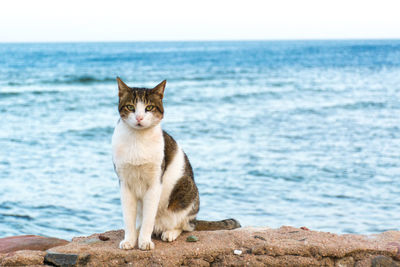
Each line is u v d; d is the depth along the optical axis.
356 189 9.77
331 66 63.19
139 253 3.61
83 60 70.00
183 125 18.75
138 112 3.52
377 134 16.77
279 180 10.50
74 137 16.09
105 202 8.80
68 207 8.47
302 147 14.41
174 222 4.05
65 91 31.11
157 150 3.63
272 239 3.91
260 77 45.31
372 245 3.78
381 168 11.67
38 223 7.66
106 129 17.70
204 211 8.22
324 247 3.68
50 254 3.57
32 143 14.89
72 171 11.16
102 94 29.53
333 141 15.41
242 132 17.23
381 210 8.31
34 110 22.78
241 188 9.79
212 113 22.39
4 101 25.91
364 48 147.75
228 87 35.94
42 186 9.80
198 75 46.72
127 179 3.73
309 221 7.69
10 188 9.62
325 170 11.46
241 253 3.68
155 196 3.71
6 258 3.52
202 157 12.92
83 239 4.14
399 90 33.78
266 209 8.37
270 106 25.33
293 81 41.38
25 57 77.81
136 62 66.62
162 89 3.77
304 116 21.58
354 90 33.97
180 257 3.61
